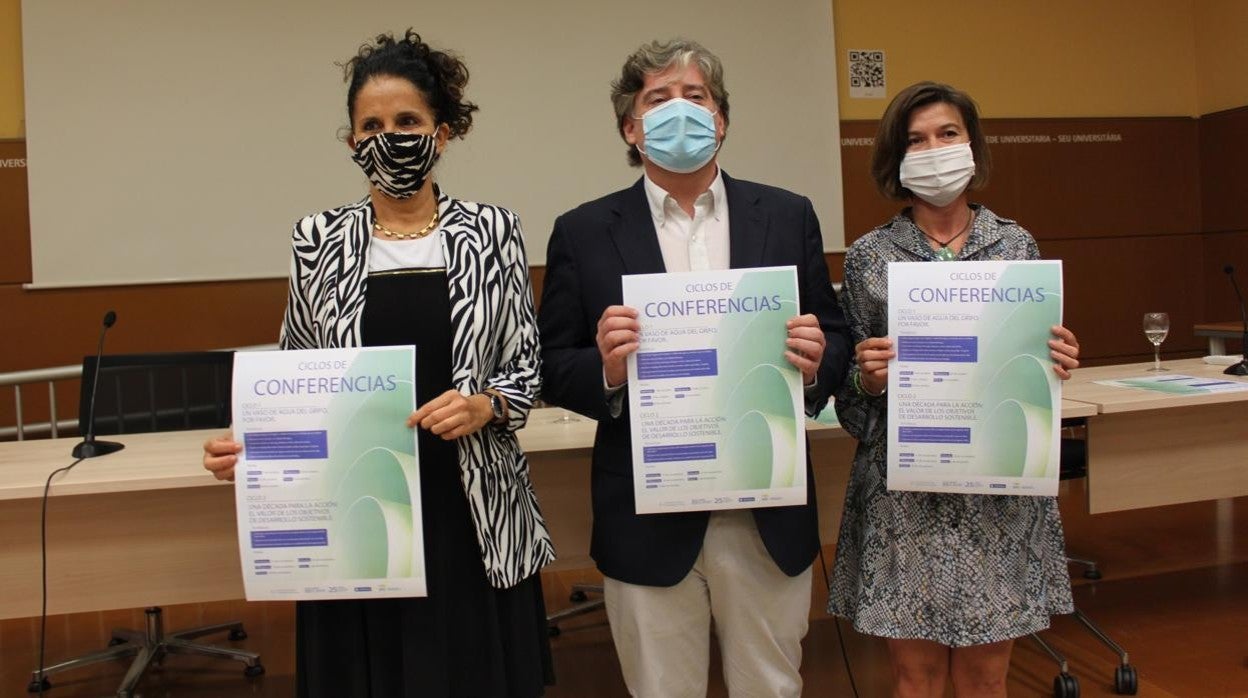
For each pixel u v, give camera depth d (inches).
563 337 61.7
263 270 184.4
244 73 182.1
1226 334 159.9
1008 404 60.4
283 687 100.9
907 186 64.9
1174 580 125.3
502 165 194.7
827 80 210.8
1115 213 231.6
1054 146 227.5
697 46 60.3
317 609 56.4
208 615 125.7
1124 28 232.2
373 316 56.1
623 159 199.9
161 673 105.5
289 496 54.4
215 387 105.0
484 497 56.1
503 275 58.1
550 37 195.9
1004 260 62.5
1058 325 60.1
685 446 57.0
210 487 76.1
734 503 57.2
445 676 54.9
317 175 185.9
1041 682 95.2
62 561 74.3
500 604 57.2
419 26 189.5
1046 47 227.1
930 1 218.8
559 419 98.4
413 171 55.2
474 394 55.4
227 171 182.1
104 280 177.6
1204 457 95.5
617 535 59.4
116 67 176.6
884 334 64.8
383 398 54.1
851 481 68.6
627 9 199.5
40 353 175.8
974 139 65.6
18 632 120.8
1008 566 62.2
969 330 60.8
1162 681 94.0
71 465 76.2
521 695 57.2
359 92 56.4
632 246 60.0
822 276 62.9
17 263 174.7
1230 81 227.9
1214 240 233.9
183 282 181.0
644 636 58.7
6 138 173.9
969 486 61.0
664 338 56.7
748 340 56.7
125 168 177.8
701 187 61.1
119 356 101.0
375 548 54.1
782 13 207.9
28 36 172.4
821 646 108.5
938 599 61.8
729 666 61.1
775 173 208.7
